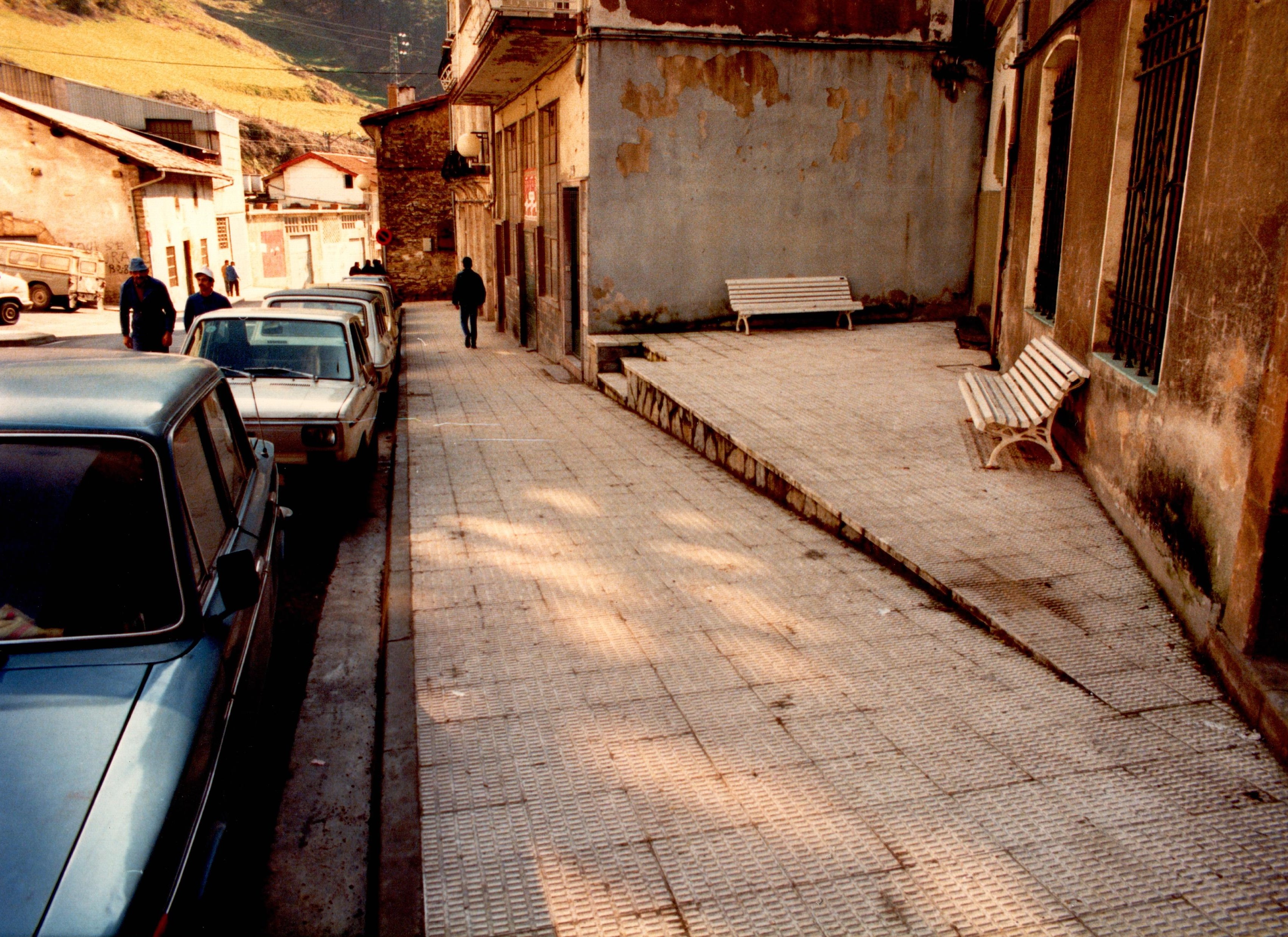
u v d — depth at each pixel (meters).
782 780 3.49
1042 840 3.13
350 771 3.79
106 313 27.77
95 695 2.45
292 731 4.14
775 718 3.93
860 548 5.84
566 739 3.80
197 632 2.77
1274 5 3.71
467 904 2.86
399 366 15.17
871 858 3.06
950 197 13.66
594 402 11.83
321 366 7.64
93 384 3.24
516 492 7.57
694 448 8.89
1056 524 5.65
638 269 12.89
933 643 4.57
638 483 7.78
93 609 2.65
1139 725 3.79
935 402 8.75
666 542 6.22
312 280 54.19
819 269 13.49
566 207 14.15
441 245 36.69
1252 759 3.55
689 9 12.23
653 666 4.43
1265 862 3.03
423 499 7.40
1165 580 4.74
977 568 5.11
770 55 12.62
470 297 18.50
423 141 35.53
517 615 5.07
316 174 60.97
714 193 12.88
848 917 2.80
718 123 12.68
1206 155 4.35
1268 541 3.70
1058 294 7.15
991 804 3.33
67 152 28.69
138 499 2.81
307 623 5.39
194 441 3.35
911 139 13.34
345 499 7.25
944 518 5.82
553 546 6.21
